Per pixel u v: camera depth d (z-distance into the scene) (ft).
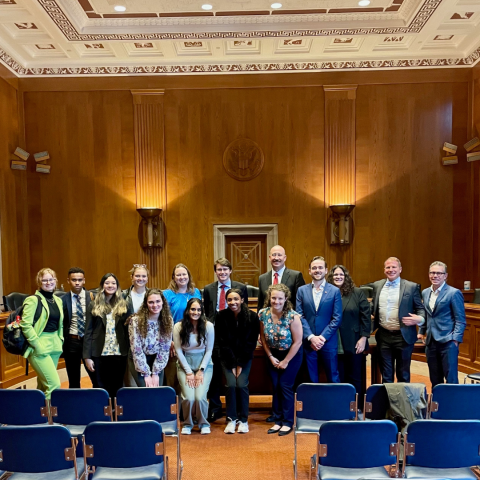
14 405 10.32
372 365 15.35
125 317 13.05
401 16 21.45
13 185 25.26
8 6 19.86
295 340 13.10
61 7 19.49
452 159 25.73
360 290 14.12
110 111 26.40
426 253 26.37
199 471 11.22
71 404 10.27
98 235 26.66
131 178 26.63
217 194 26.66
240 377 13.66
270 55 25.52
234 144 26.43
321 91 26.30
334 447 8.04
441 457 8.01
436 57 25.72
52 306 13.30
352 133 26.23
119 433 8.01
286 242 26.63
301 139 26.43
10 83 25.14
